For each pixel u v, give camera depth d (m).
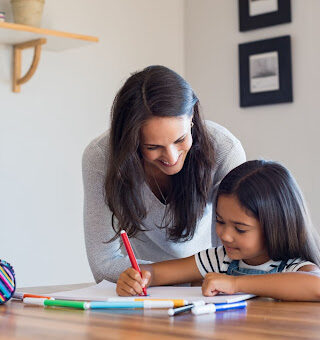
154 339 0.73
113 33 2.93
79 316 0.94
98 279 1.47
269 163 1.31
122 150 1.22
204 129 1.36
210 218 1.56
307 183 2.71
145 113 1.16
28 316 0.94
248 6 2.90
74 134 2.79
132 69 2.99
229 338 0.74
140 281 1.18
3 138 2.58
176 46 3.16
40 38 2.48
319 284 1.10
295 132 2.75
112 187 1.33
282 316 0.92
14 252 2.60
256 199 1.23
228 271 1.35
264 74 2.84
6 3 2.57
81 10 2.82
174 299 1.06
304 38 2.73
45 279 2.69
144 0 3.04
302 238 1.27
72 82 2.79
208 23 3.08
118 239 1.49
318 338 0.74
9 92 2.61
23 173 2.63
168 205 1.43
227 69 3.00
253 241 1.25
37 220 2.67
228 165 1.46
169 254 1.61
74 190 2.79
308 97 2.71
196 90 3.13
